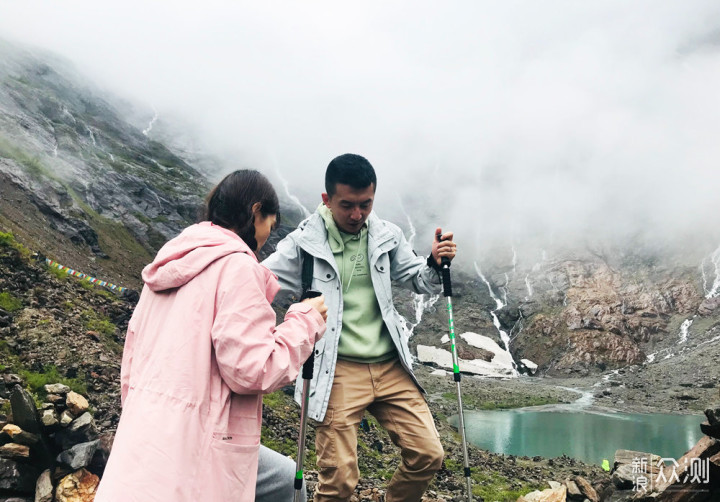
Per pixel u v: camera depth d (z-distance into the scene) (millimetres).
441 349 56156
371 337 3949
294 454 10586
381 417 4043
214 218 2676
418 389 4062
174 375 2139
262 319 2227
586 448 20156
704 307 59094
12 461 5395
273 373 2146
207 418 2135
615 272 69438
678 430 24469
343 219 3918
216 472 2084
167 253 2377
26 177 31312
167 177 57688
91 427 5953
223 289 2225
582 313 61094
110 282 25422
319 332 2500
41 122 45406
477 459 14273
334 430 3760
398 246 4414
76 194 38156
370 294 4055
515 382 46281
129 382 2352
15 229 22453
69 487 5457
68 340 11102
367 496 6887
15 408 5625
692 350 51531
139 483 1972
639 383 41375
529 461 15016
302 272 4020
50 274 15672
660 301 62844
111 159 51000
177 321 2230
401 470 3996
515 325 64062
